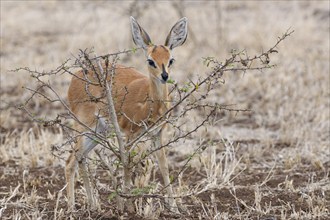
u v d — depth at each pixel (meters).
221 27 21.67
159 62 9.92
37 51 20.39
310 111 15.20
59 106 16.25
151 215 9.77
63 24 23.27
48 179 11.83
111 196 9.27
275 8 24.17
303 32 20.92
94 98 9.34
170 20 22.45
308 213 10.12
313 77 17.45
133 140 9.53
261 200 10.75
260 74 17.78
